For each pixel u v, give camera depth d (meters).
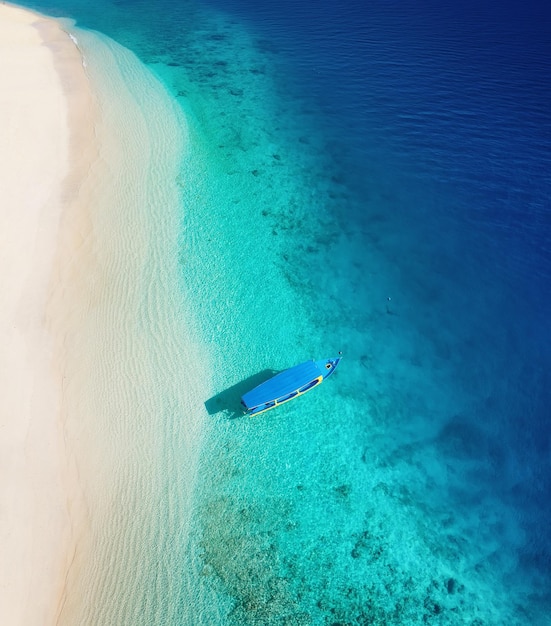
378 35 63.12
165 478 24.05
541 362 29.50
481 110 48.19
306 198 39.56
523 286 33.28
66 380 27.14
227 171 41.38
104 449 24.75
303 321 31.22
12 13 66.25
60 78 50.50
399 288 33.34
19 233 33.78
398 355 29.83
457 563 22.44
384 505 23.95
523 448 26.16
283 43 62.25
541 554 22.80
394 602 21.20
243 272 33.66
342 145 45.03
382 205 39.25
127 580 20.88
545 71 53.56
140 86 51.12
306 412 27.03
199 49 60.31
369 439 26.22
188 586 20.89
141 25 66.50
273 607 20.62
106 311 30.45
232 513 23.17
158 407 26.53
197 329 30.17
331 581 21.53
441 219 37.97
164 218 36.59
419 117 47.91
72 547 21.70
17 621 19.66
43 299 30.56
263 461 25.05
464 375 28.98
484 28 63.97
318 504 23.77
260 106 49.62
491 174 41.22
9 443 24.39
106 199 37.38
